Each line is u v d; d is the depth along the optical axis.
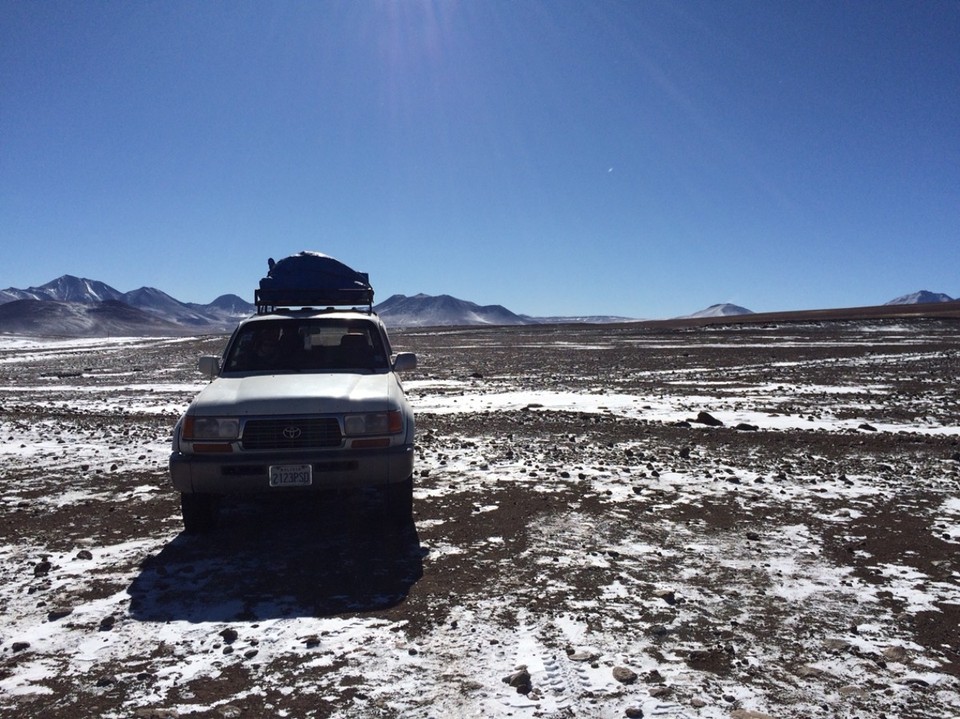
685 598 4.96
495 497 7.71
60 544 6.26
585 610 4.74
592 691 3.72
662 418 14.09
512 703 3.60
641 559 5.75
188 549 6.08
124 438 12.01
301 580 5.31
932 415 14.05
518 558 5.77
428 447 10.98
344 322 7.80
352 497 7.78
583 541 6.21
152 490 8.27
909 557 5.78
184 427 6.04
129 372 30.58
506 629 4.45
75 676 3.90
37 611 4.79
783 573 5.43
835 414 14.28
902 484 8.28
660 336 56.16
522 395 18.91
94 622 4.60
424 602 4.88
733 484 8.30
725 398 17.48
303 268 9.19
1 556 5.95
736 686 3.77
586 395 18.67
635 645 4.24
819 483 8.35
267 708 3.56
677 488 8.09
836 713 3.52
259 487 5.95
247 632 4.41
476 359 34.62
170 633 4.42
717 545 6.09
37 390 23.41
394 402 6.29
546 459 9.90
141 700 3.64
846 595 5.01
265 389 6.35
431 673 3.90
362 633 4.39
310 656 4.10
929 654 4.14
